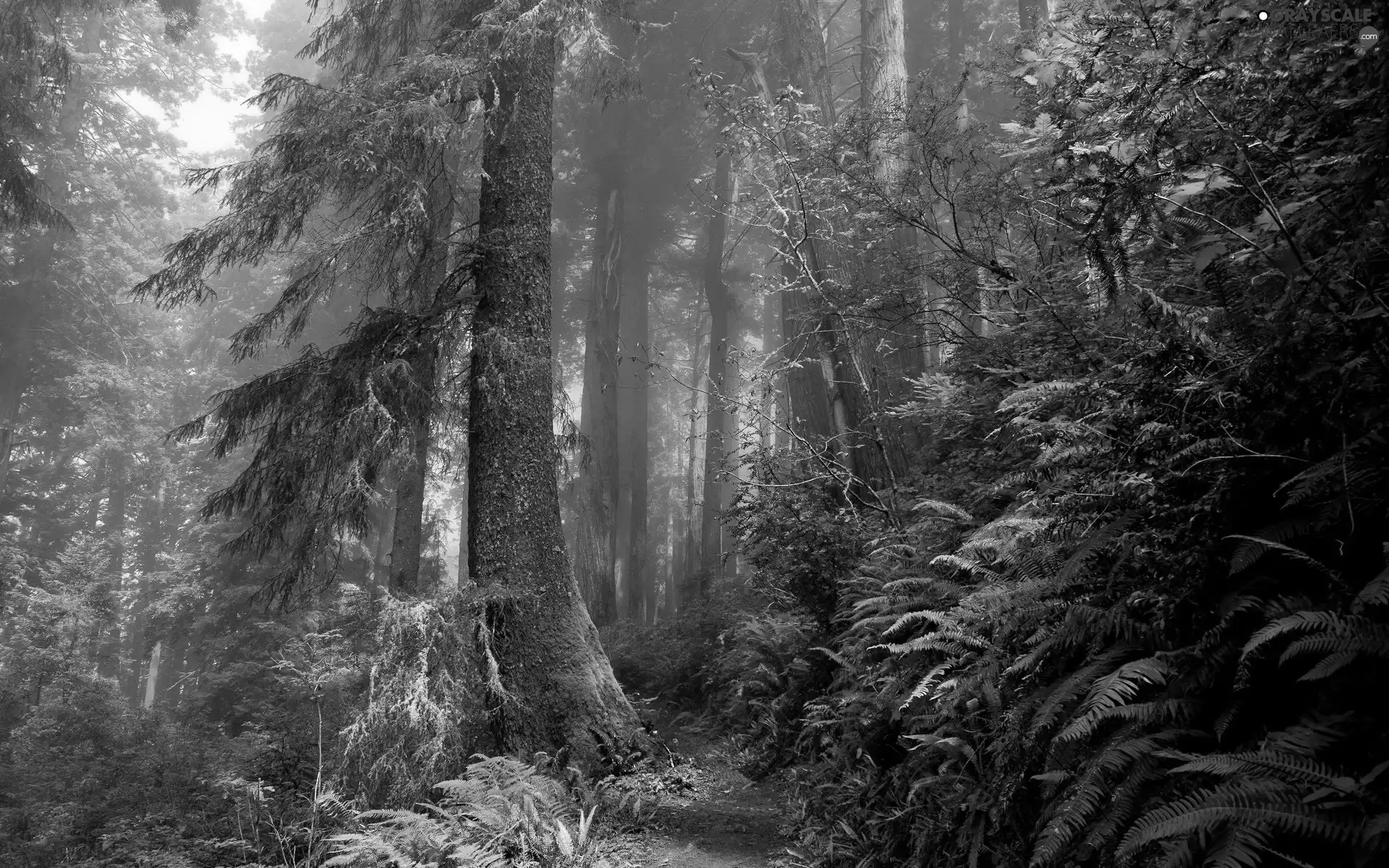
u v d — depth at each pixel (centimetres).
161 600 2061
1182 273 306
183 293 896
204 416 888
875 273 755
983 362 540
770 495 743
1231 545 238
